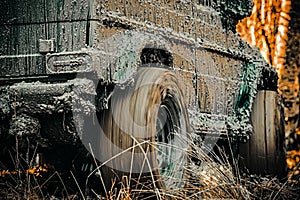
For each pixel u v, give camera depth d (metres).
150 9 6.41
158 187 5.75
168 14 6.78
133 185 5.77
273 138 8.82
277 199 6.98
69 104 5.46
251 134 8.62
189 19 7.26
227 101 8.25
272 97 8.91
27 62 5.68
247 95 8.77
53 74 5.61
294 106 14.16
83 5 5.61
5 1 5.74
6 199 5.80
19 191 5.90
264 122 8.83
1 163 6.16
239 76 8.68
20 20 5.71
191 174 6.21
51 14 5.65
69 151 6.29
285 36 14.05
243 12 8.66
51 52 5.64
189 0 7.30
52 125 5.64
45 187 6.32
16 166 5.89
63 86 5.47
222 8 8.21
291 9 13.98
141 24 6.19
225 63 8.24
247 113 8.60
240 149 8.82
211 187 6.02
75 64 5.54
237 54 8.48
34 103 5.54
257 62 9.09
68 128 5.56
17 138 5.75
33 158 5.85
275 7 13.59
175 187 6.01
